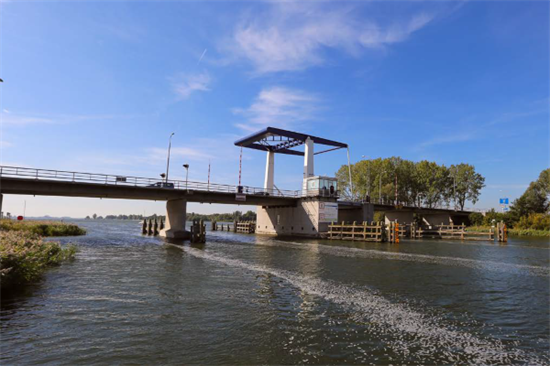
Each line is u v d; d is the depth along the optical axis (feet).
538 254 95.45
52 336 26.53
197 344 25.30
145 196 140.67
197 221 128.16
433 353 24.20
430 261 76.89
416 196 335.88
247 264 68.59
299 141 185.68
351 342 26.05
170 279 51.16
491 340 26.91
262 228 208.85
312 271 60.39
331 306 36.42
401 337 27.30
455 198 337.72
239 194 156.15
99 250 93.97
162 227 183.11
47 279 49.47
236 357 23.00
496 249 111.75
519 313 34.71
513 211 247.91
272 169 199.41
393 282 50.67
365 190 298.35
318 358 23.04
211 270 60.39
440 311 35.12
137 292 42.09
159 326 29.25
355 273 58.65
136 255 82.79
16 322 29.76
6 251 42.19
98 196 134.10
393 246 122.11
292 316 32.63
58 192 119.44
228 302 37.65
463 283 50.55
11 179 106.22
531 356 23.85
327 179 169.27
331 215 168.35
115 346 24.68
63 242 118.42
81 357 22.70
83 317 31.55
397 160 329.72
